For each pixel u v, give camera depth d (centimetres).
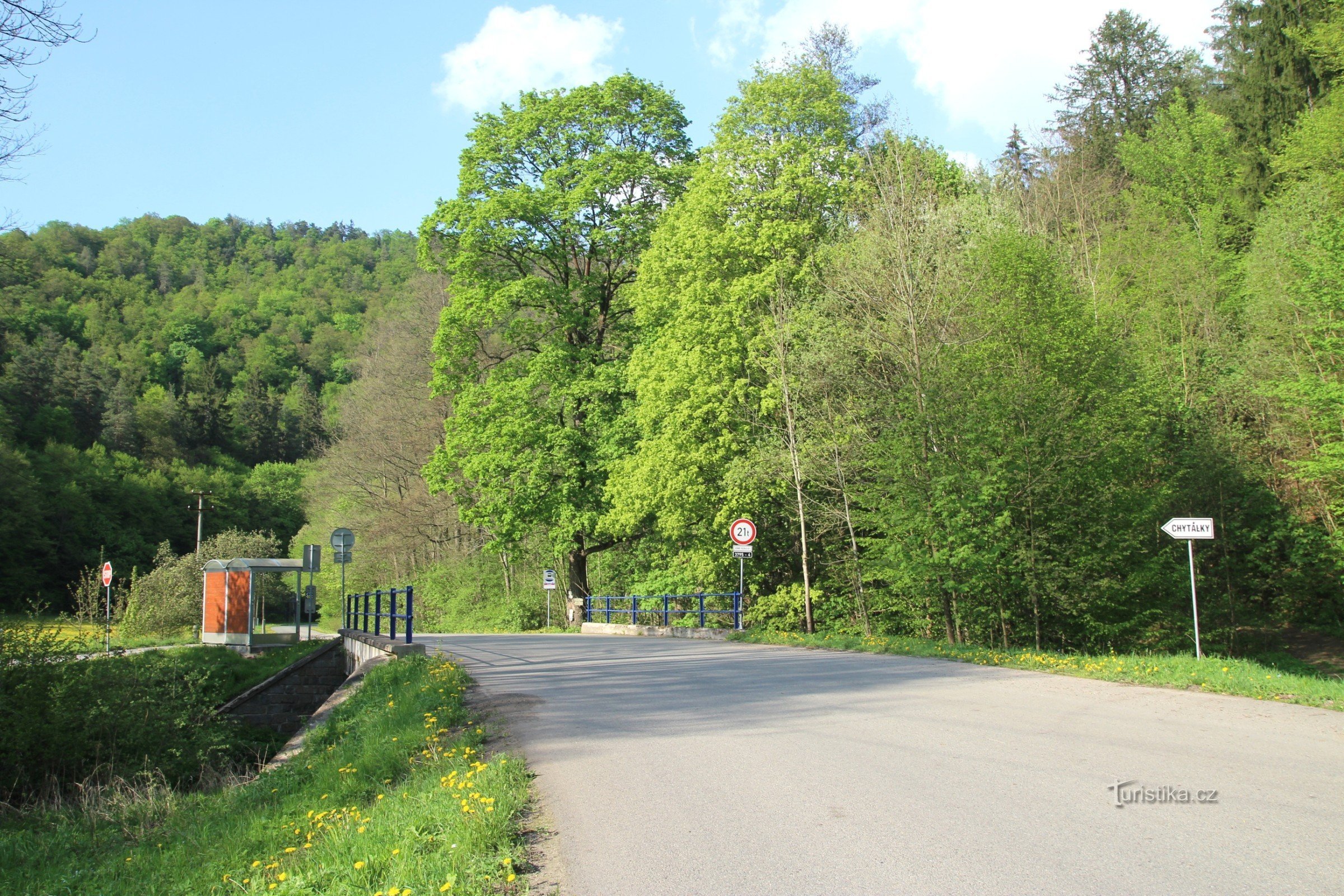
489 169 3400
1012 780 682
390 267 14725
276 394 11825
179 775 1633
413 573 5675
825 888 469
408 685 1347
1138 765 723
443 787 695
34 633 1574
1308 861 492
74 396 9300
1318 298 2169
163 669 1816
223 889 612
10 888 781
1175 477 2577
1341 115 3028
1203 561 2623
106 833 1004
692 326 2641
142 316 12350
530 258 3447
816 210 2697
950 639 2161
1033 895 448
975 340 2155
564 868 518
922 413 2058
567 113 3347
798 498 2472
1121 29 5119
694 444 2650
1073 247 3294
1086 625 2217
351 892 500
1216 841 528
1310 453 2520
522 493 3234
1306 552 2578
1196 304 3119
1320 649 2591
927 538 2067
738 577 2903
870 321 2242
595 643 2261
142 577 4338
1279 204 3066
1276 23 3647
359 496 5650
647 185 3341
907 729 902
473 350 3472
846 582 2712
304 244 17012
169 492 8881
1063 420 2066
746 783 695
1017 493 2053
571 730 961
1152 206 3694
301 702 2417
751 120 2761
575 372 3309
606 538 3588
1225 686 1128
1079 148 4703
